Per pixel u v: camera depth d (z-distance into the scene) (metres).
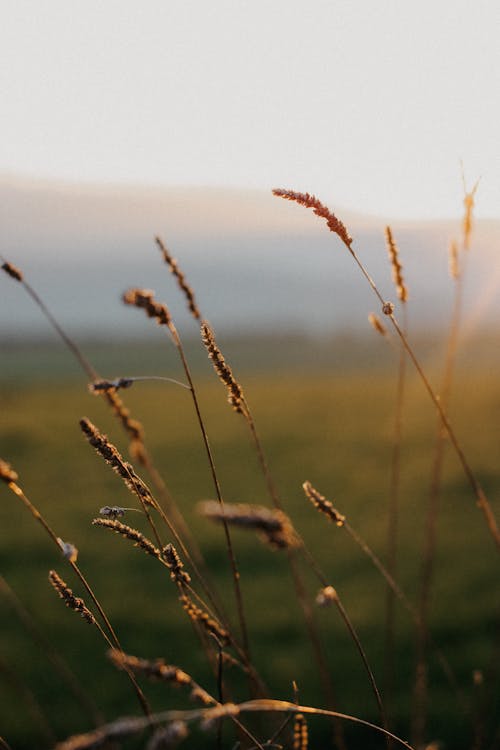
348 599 9.38
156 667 1.40
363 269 2.51
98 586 10.18
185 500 14.70
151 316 1.80
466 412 20.25
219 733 1.95
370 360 48.19
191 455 18.94
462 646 7.56
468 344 39.59
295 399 27.86
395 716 6.40
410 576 9.87
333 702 2.70
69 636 8.56
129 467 1.97
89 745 0.94
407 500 13.38
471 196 2.96
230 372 2.20
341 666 7.55
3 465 1.73
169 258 2.12
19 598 9.75
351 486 14.80
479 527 11.49
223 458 18.44
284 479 15.97
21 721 6.64
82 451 19.09
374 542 11.44
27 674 7.65
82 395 30.53
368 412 23.14
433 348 38.66
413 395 25.45
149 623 8.81
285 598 9.53
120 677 7.56
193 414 25.78
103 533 12.49
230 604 9.47
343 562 10.80
